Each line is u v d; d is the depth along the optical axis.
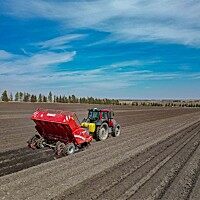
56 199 8.55
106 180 10.52
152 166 12.88
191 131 27.77
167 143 19.70
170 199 8.88
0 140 18.02
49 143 16.11
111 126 21.25
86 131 15.70
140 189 9.68
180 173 11.84
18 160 13.23
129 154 15.16
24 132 22.12
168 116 51.34
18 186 9.47
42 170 11.38
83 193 9.12
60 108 67.06
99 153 15.06
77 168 11.86
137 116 48.06
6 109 54.28
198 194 9.36
